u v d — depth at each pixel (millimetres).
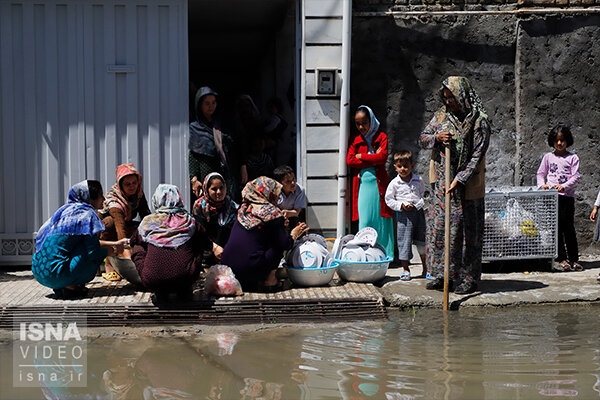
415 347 5047
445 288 6184
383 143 7449
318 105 7785
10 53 7355
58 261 5922
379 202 7465
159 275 5750
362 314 5957
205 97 7352
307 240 6711
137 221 7020
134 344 5156
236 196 7637
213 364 4664
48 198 7477
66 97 7434
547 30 8102
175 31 7469
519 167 8180
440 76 8133
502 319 5875
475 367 4574
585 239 8367
